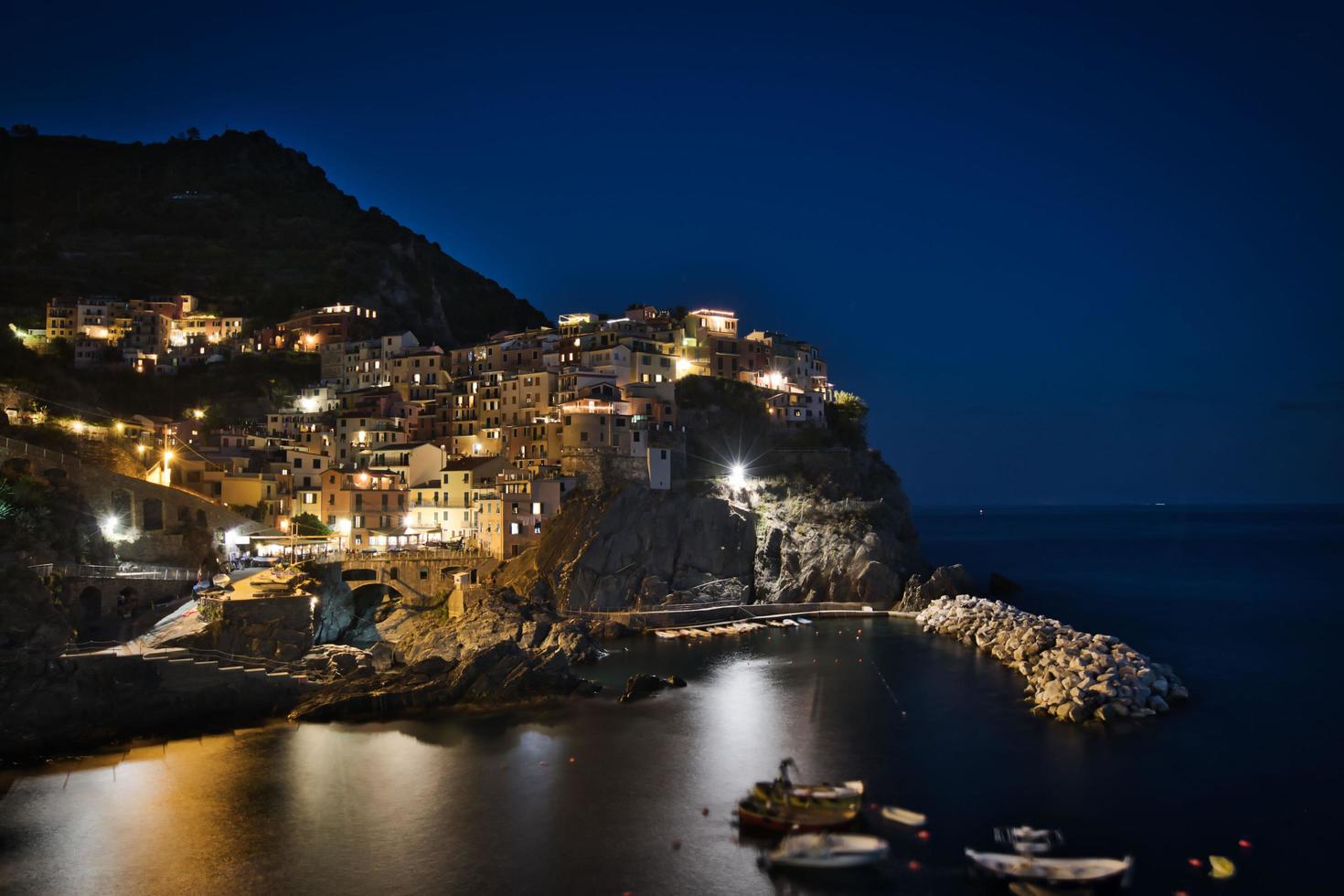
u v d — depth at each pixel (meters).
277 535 122.31
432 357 178.25
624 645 118.44
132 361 175.00
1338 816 62.44
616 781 69.62
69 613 90.62
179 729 80.56
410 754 75.19
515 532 135.12
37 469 105.44
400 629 116.75
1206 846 58.38
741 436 166.50
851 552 146.38
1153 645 119.50
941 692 93.44
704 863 56.66
